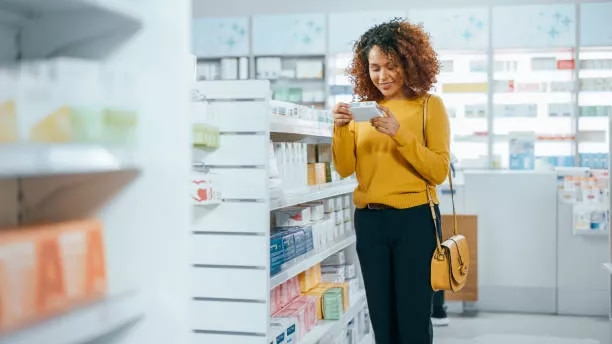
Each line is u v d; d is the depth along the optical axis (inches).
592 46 329.1
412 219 122.1
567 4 328.5
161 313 56.9
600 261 254.2
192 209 114.4
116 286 57.3
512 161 333.4
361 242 126.6
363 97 134.1
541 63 341.7
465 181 259.8
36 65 50.2
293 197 131.0
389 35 123.8
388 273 125.5
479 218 259.4
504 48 333.4
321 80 361.1
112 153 52.7
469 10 332.2
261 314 112.3
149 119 57.2
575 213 254.2
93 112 51.9
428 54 125.8
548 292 257.4
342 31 344.2
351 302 179.3
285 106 135.7
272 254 119.6
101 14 58.2
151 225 57.4
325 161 179.0
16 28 60.6
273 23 350.0
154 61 57.4
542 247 257.1
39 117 48.0
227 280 113.5
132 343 57.5
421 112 125.0
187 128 56.7
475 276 251.4
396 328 128.2
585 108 338.3
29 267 47.1
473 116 343.6
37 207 60.9
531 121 345.7
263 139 112.0
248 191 112.6
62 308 50.0
